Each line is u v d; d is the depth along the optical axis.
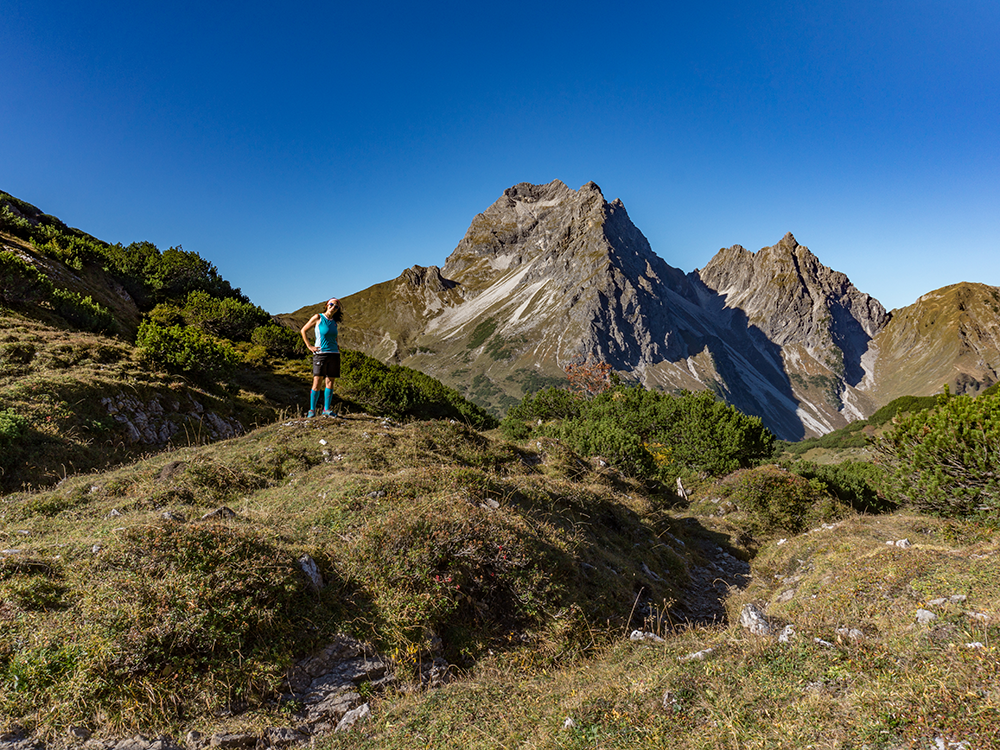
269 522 8.44
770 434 29.28
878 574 7.83
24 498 10.11
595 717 4.57
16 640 4.95
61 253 37.34
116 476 10.77
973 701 3.50
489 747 4.52
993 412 12.63
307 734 5.23
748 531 18.81
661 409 34.19
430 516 8.23
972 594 6.15
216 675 5.32
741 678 4.75
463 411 45.69
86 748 4.39
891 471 15.20
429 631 6.79
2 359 19.17
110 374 21.08
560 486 13.79
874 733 3.49
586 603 8.49
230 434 23.89
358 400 34.59
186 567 6.14
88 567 6.08
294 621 6.21
